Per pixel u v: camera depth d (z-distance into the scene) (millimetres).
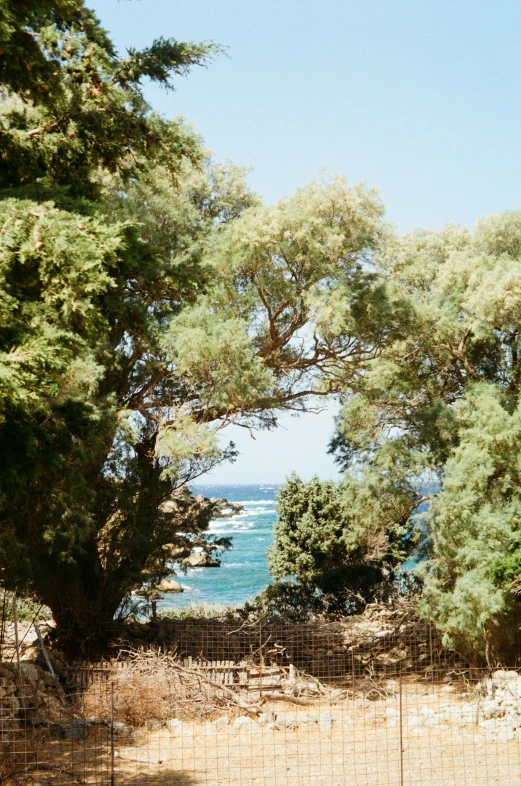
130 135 13367
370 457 24906
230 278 21828
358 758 13297
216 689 17438
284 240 20828
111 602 21750
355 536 27625
